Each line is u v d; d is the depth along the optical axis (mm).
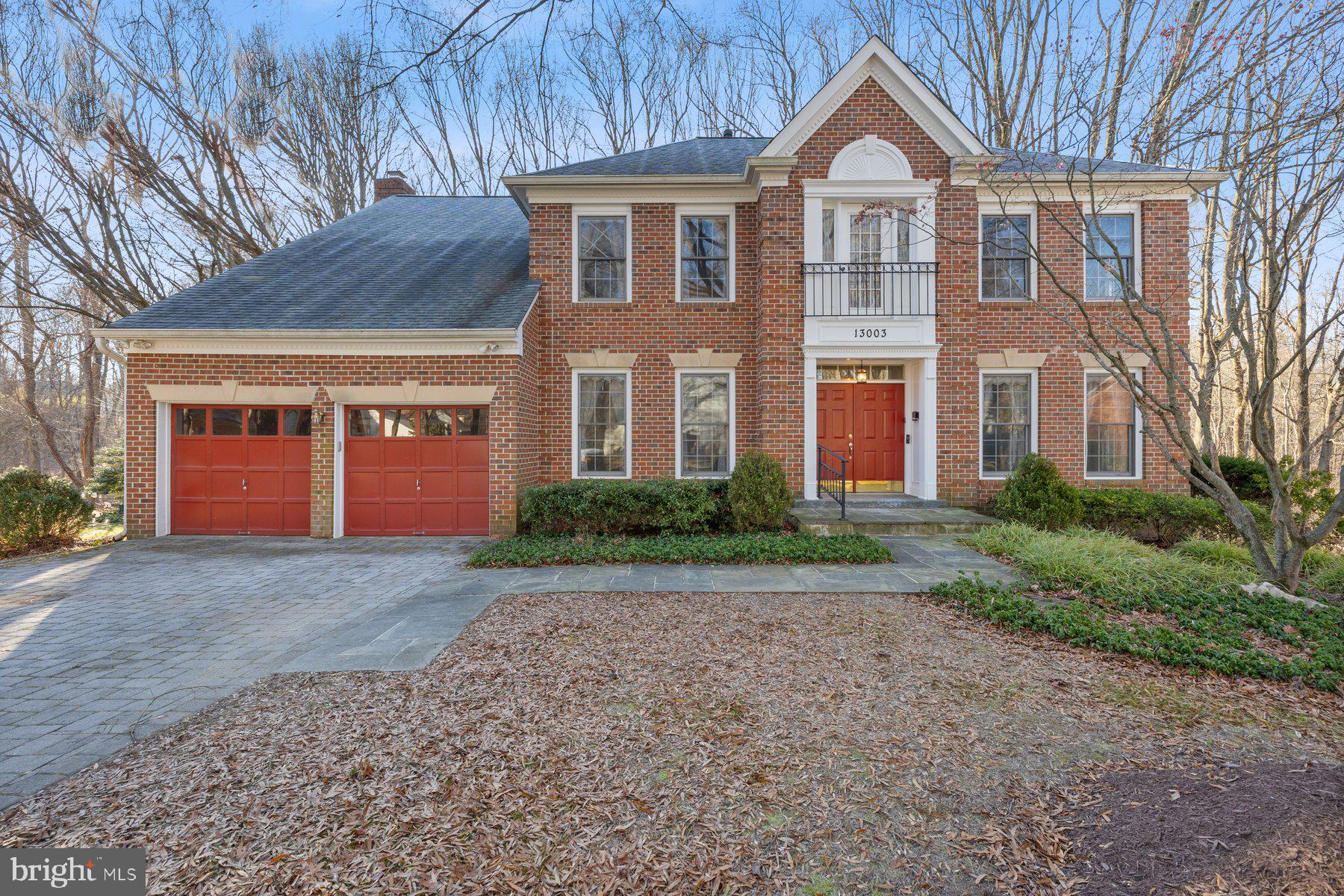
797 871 2326
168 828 2605
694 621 5488
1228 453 22266
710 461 11688
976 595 6051
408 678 4238
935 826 2582
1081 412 10914
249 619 5895
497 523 10164
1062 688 4023
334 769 3049
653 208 11570
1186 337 10789
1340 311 6156
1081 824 2557
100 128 17078
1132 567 6867
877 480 11594
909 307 10742
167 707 3893
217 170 18625
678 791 2840
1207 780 2820
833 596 6375
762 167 10531
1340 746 3256
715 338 11547
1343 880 2070
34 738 3469
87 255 18344
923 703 3777
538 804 2742
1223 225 10477
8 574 7855
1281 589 6434
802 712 3641
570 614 5762
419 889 2234
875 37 10461
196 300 10719
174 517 10383
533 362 11172
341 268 12109
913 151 10727
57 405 28188
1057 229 10906
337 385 10203
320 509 10219
